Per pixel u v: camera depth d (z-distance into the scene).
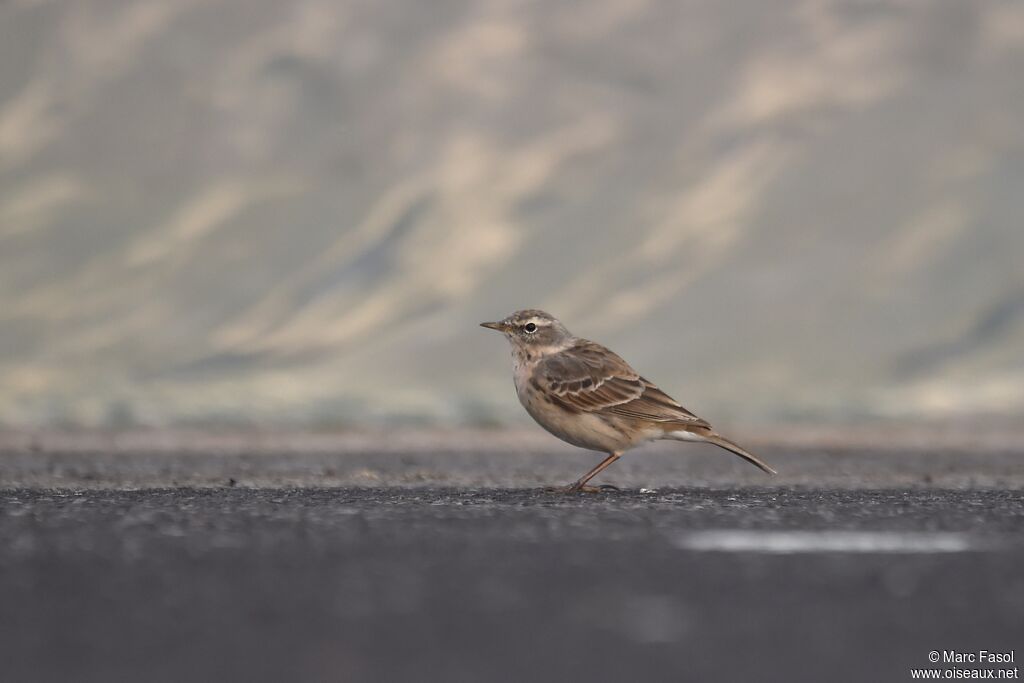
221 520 7.68
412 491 10.51
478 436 25.27
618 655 4.36
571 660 4.29
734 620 4.88
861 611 5.04
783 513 8.21
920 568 5.93
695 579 5.66
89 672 4.10
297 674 4.09
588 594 5.35
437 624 4.79
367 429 27.89
